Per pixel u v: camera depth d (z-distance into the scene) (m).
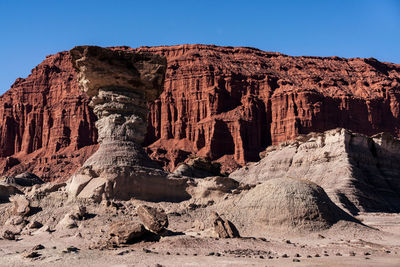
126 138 60.97
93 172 56.31
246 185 58.22
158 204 54.78
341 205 75.69
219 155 179.50
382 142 103.50
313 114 187.75
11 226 49.06
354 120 197.25
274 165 117.69
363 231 43.56
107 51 60.44
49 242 40.06
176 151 174.50
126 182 55.41
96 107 62.41
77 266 28.53
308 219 44.41
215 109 192.00
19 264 29.98
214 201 56.28
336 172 92.69
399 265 27.08
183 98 199.50
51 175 184.62
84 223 46.84
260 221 45.69
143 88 63.22
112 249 34.06
